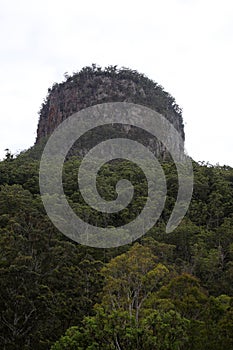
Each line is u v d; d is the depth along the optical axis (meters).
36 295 28.83
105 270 28.12
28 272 29.23
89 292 31.23
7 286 28.61
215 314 24.94
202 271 37.97
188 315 25.77
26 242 31.72
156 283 27.67
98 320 21.95
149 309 24.25
